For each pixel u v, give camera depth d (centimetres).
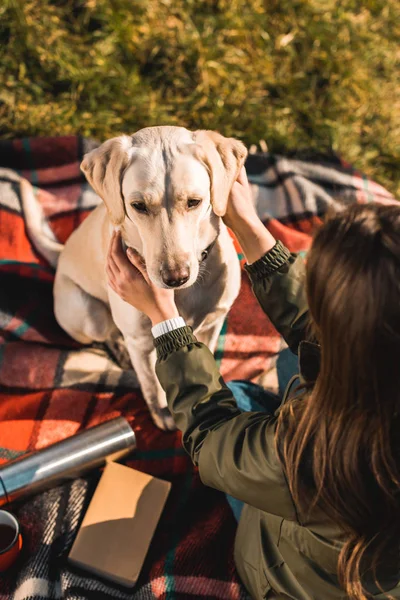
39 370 242
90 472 215
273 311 176
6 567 184
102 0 351
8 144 290
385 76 375
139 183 163
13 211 271
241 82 350
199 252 181
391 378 105
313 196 292
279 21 375
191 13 365
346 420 111
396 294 99
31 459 204
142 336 196
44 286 266
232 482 134
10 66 327
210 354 154
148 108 332
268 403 211
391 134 351
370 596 139
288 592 151
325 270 105
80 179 289
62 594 180
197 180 165
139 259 172
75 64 334
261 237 175
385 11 389
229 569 188
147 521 198
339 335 105
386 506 115
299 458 117
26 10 339
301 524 130
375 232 101
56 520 198
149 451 228
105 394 241
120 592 186
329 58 366
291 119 344
